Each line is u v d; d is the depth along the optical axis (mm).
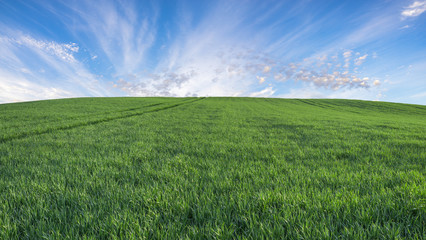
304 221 1981
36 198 2551
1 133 8234
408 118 23781
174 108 26844
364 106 42688
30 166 4031
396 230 1805
